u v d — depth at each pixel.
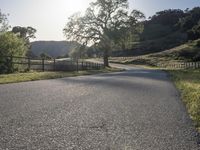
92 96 12.99
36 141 6.07
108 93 14.30
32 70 33.16
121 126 7.66
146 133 7.05
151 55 123.62
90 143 6.11
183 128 7.62
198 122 8.27
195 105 10.62
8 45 35.09
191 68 60.72
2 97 11.67
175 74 34.47
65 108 9.80
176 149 5.91
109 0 65.62
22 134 6.54
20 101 10.83
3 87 15.35
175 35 172.62
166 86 19.19
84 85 17.92
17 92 13.40
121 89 16.34
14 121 7.69
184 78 26.14
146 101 12.11
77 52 66.25
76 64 40.75
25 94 12.80
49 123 7.63
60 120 8.02
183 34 170.75
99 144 6.06
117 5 66.25
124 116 8.91
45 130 6.95
